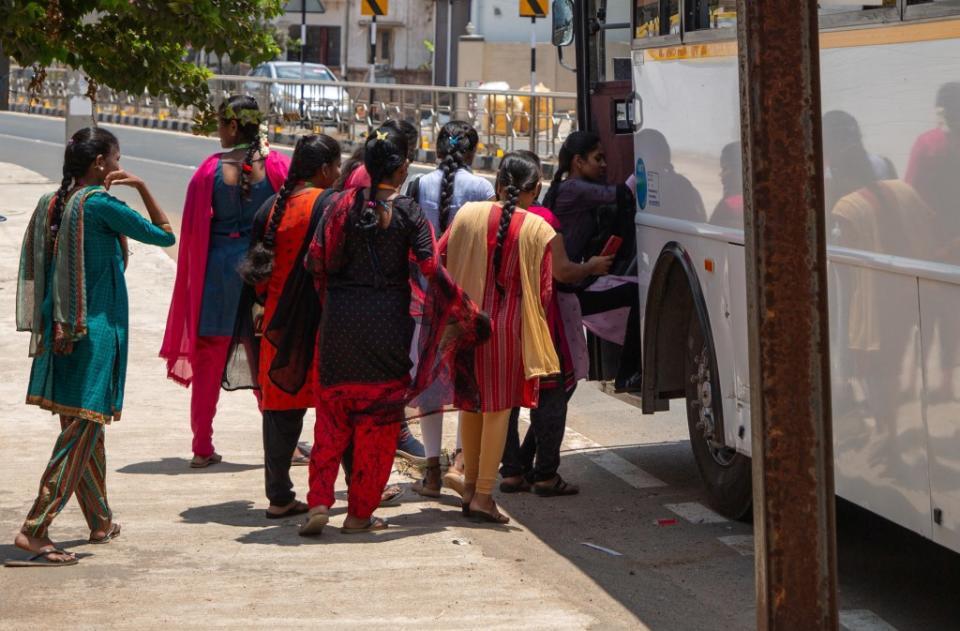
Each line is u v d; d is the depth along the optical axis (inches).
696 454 272.1
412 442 303.3
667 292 274.4
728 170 241.6
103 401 217.5
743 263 236.4
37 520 217.8
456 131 272.2
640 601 207.3
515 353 244.2
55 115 1459.2
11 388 366.9
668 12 268.8
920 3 182.4
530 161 248.4
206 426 292.7
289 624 189.9
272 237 241.0
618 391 294.2
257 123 287.6
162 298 502.9
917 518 188.1
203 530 243.8
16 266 559.5
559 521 259.8
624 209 288.0
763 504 124.5
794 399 123.3
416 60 1937.7
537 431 275.6
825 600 124.9
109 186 219.3
